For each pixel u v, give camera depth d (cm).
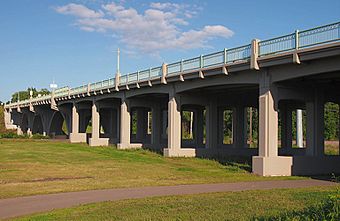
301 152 4547
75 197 1775
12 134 8056
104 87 5219
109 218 1263
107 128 7700
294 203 1454
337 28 2253
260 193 1792
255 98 4447
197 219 1195
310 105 3045
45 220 1266
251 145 6562
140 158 3881
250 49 2859
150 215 1290
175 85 3922
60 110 7281
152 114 5094
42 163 3369
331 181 2414
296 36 2498
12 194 1862
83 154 4284
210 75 3288
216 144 4209
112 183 2256
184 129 9725
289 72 2664
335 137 7819
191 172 2859
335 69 2356
